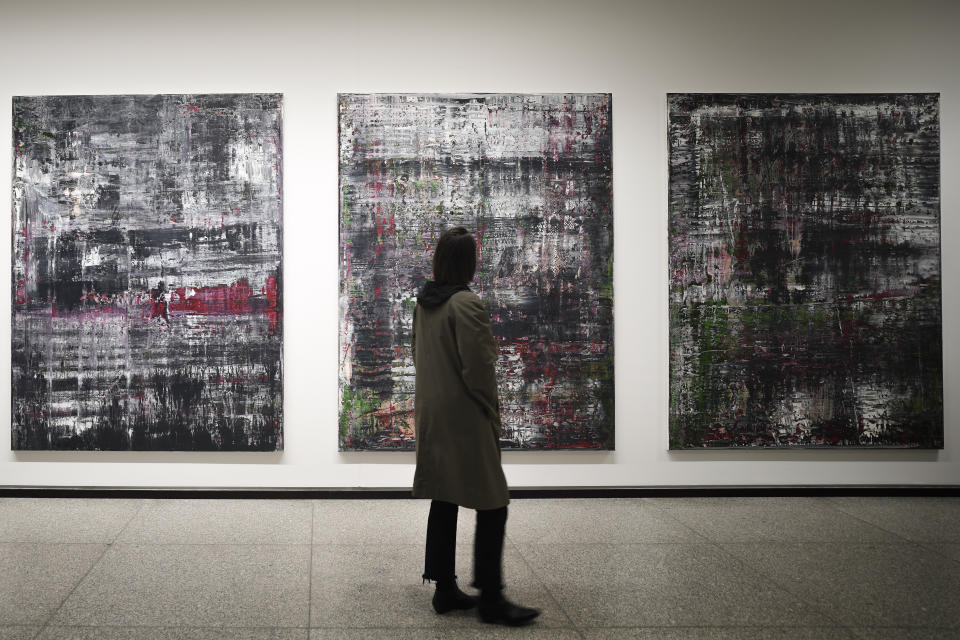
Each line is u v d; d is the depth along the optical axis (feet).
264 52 13.65
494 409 7.77
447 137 13.61
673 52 13.97
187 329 13.41
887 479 13.84
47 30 13.50
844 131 13.85
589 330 13.69
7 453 13.37
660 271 13.89
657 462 13.83
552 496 13.58
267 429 13.41
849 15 14.05
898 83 14.05
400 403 13.50
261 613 7.81
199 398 13.38
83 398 13.32
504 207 13.64
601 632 7.39
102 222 13.39
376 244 13.52
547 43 13.88
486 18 13.84
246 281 13.46
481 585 7.57
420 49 13.76
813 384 13.75
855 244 13.83
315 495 13.38
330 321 13.65
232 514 12.21
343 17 13.71
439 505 7.85
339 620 7.64
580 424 13.66
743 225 13.79
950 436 13.87
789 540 10.82
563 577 9.11
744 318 13.76
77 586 8.63
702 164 13.79
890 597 8.40
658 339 13.88
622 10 13.93
